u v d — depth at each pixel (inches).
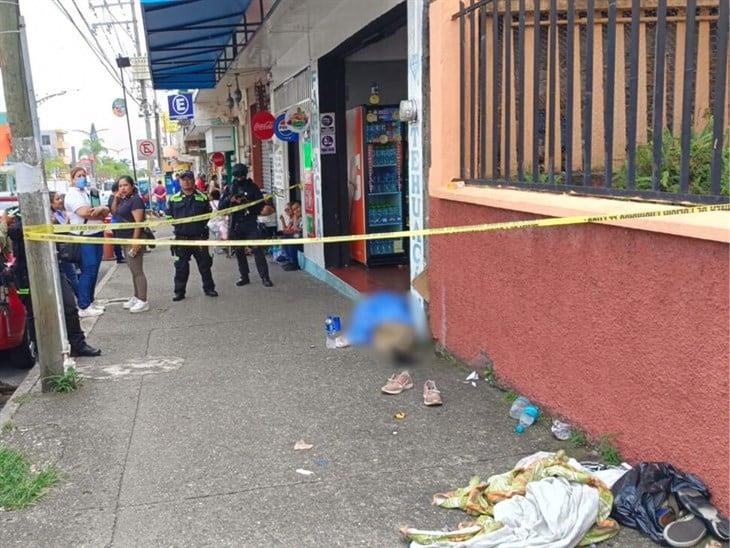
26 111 200.4
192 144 1530.5
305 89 413.7
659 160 135.6
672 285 123.7
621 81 191.6
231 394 205.3
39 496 145.9
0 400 244.2
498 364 192.2
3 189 728.3
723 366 113.7
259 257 390.0
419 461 154.6
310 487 145.0
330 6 322.3
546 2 195.5
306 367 228.7
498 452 156.9
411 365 222.1
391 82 415.5
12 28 195.2
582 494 122.0
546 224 147.3
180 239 362.0
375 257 391.9
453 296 215.8
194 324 305.7
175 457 162.4
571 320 155.3
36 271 208.8
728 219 112.5
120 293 400.8
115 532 131.0
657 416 130.5
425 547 118.4
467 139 209.9
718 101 119.3
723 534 113.0
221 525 131.9
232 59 456.1
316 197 404.5
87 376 229.9
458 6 205.3
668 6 187.5
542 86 197.9
